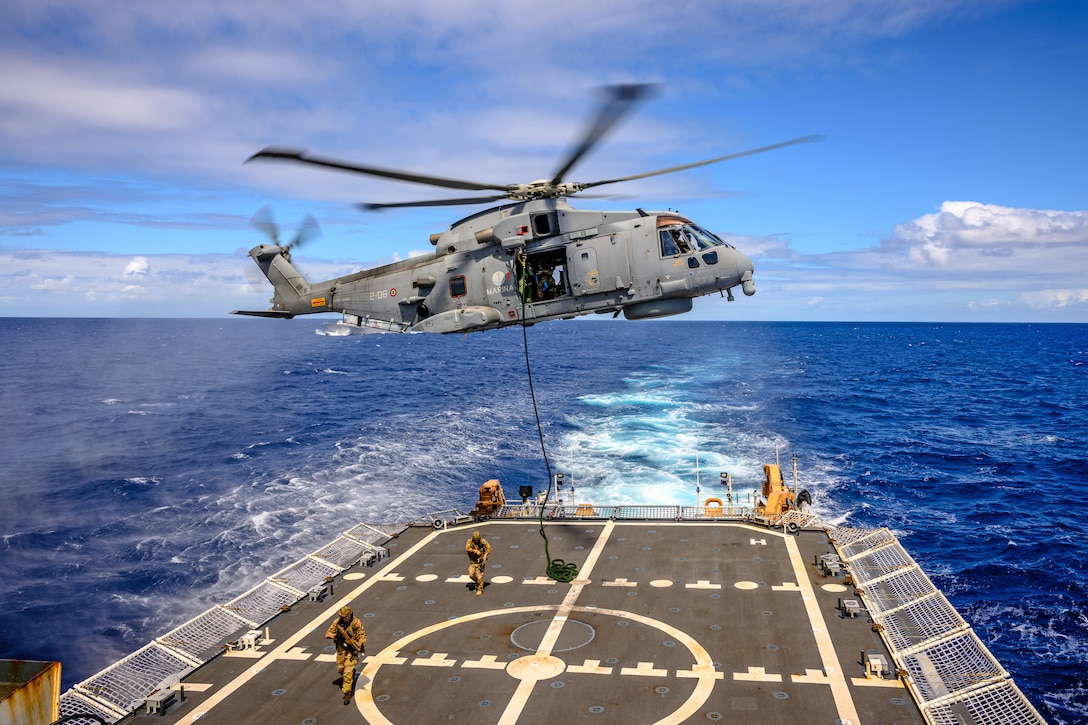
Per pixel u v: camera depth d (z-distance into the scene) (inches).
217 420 2581.2
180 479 1754.4
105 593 1121.4
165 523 1435.8
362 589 757.3
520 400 3056.1
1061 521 1528.1
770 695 531.5
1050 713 858.1
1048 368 5319.9
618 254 761.0
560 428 2380.7
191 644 631.2
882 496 1704.0
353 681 566.3
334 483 1715.1
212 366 4808.1
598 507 1008.9
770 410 2834.6
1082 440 2384.4
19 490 1659.7
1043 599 1155.3
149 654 611.5
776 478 997.8
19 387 3565.5
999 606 1136.8
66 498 1603.1
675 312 784.3
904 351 7224.4
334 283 896.3
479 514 987.3
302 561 812.6
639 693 540.4
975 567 1286.9
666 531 914.1
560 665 585.9
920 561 1321.4
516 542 888.9
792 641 614.5
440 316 803.4
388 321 856.3
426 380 3917.3
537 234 759.1
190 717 528.7
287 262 925.8
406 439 2215.8
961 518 1550.2
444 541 901.2
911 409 3046.3
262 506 1537.9
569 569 738.2
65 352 6127.0
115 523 1437.0
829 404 3097.9
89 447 2122.3
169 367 4704.7
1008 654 991.0
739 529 912.3
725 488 1668.3
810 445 2206.0
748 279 770.2
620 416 2608.3
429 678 573.3
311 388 3560.5
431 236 837.8
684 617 666.2
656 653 601.0
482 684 561.6
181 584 1155.3
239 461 1935.3
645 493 1631.4
